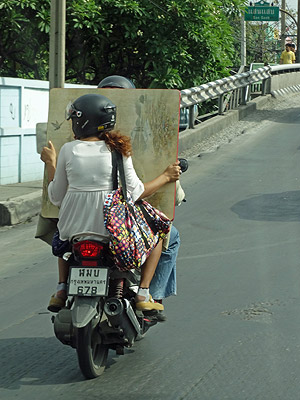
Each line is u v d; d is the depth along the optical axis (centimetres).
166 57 2083
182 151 1655
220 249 828
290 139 1786
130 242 454
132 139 518
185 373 482
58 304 488
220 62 2262
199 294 662
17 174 1295
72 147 466
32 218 1060
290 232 904
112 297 465
